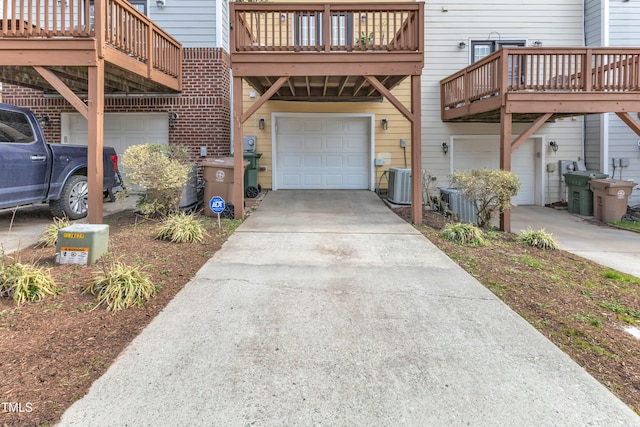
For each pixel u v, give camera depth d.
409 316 3.29
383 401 2.21
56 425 1.96
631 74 8.09
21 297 3.24
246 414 2.09
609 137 10.73
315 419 2.06
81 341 2.75
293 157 11.12
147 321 3.10
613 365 2.64
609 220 9.05
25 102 9.48
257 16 6.96
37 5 5.82
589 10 10.85
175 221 5.66
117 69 6.69
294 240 5.73
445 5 11.01
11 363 2.45
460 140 11.35
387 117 10.98
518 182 6.97
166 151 7.00
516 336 2.98
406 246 5.50
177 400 2.18
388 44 7.18
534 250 5.71
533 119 10.44
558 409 2.16
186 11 9.52
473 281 4.15
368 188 11.16
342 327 3.08
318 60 6.93
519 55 7.88
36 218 7.05
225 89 9.90
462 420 2.06
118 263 3.87
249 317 3.22
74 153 6.89
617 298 3.90
